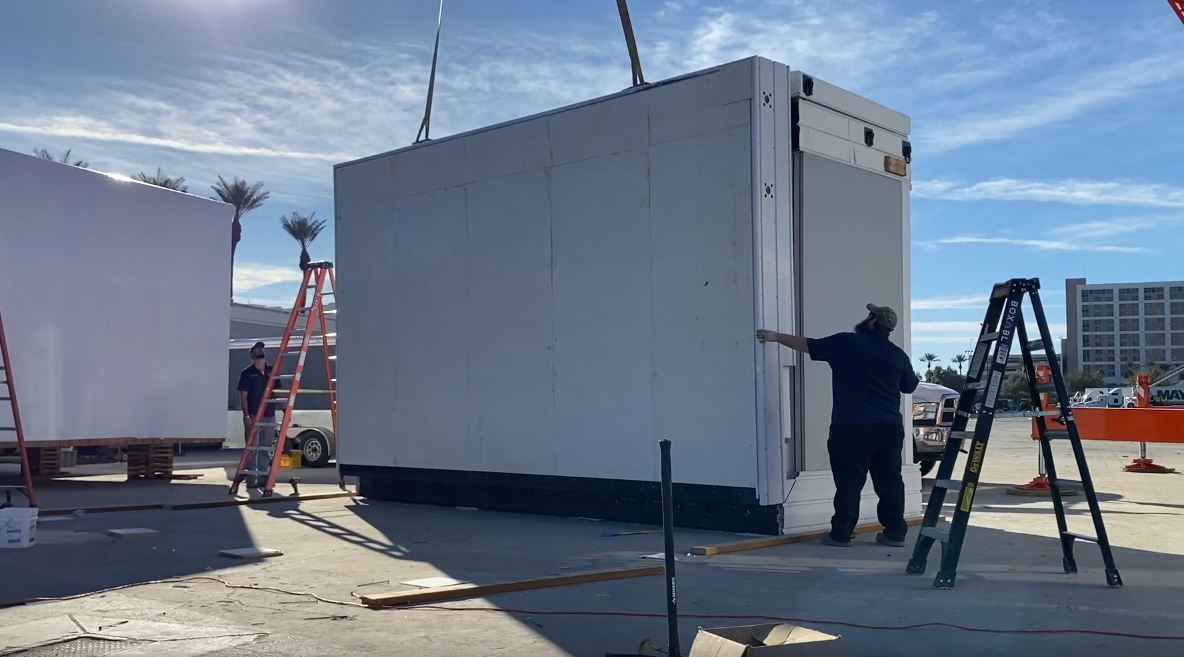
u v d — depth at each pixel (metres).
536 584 5.74
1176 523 8.50
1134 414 12.45
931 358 62.75
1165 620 4.82
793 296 7.85
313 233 45.00
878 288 8.59
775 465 7.57
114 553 7.11
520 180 9.30
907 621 4.82
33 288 12.19
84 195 12.84
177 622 4.95
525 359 9.21
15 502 10.60
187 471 16.16
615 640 4.53
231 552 6.96
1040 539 7.60
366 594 5.53
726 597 5.45
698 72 7.96
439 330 10.05
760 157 7.59
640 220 8.32
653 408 8.20
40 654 4.37
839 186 8.27
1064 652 4.23
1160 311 148.62
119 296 13.27
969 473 5.66
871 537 7.80
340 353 11.16
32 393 12.14
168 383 13.93
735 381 7.67
